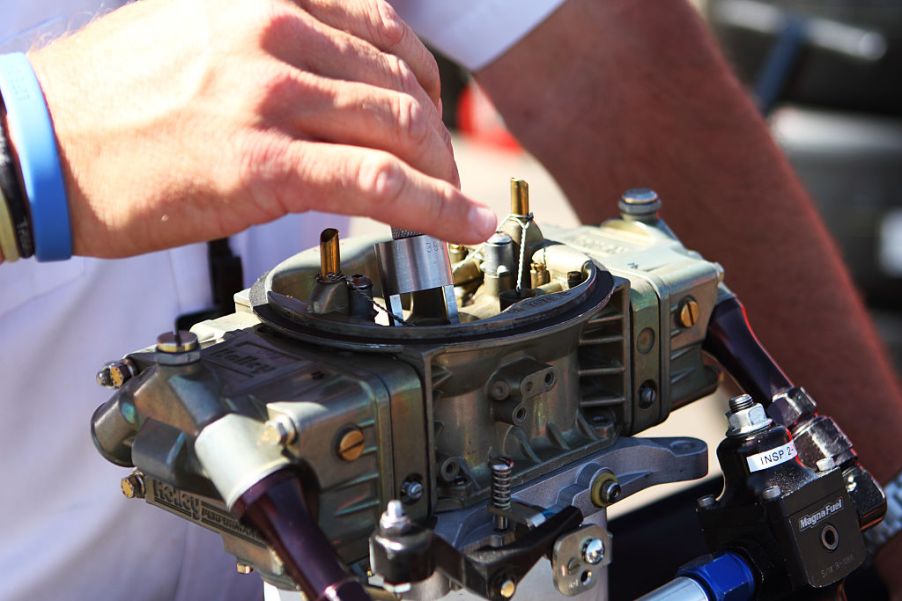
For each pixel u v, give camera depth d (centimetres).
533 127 167
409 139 87
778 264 156
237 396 86
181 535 146
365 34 95
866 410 153
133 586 145
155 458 86
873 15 417
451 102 616
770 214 157
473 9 158
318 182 83
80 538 139
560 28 159
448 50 163
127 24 92
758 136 159
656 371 109
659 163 158
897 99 420
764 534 100
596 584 100
